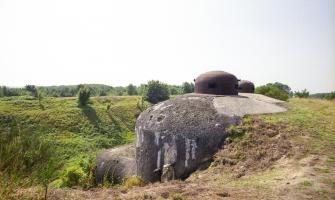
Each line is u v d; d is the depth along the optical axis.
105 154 17.72
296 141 10.64
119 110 52.16
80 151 34.16
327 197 6.36
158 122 13.23
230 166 10.14
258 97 18.33
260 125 12.04
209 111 13.13
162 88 57.78
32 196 5.30
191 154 11.71
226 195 6.79
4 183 4.66
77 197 6.95
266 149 10.44
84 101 51.47
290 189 6.96
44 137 5.18
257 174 9.02
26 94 63.16
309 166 8.62
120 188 8.48
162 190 7.43
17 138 4.78
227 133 11.76
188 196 6.80
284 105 16.44
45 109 46.59
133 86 79.75
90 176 15.05
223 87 16.30
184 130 12.22
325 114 14.82
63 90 75.44
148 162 13.09
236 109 13.49
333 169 8.23
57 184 13.77
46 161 5.00
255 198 6.46
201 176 10.01
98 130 43.31
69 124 42.66
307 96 34.41
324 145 10.23
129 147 18.42
